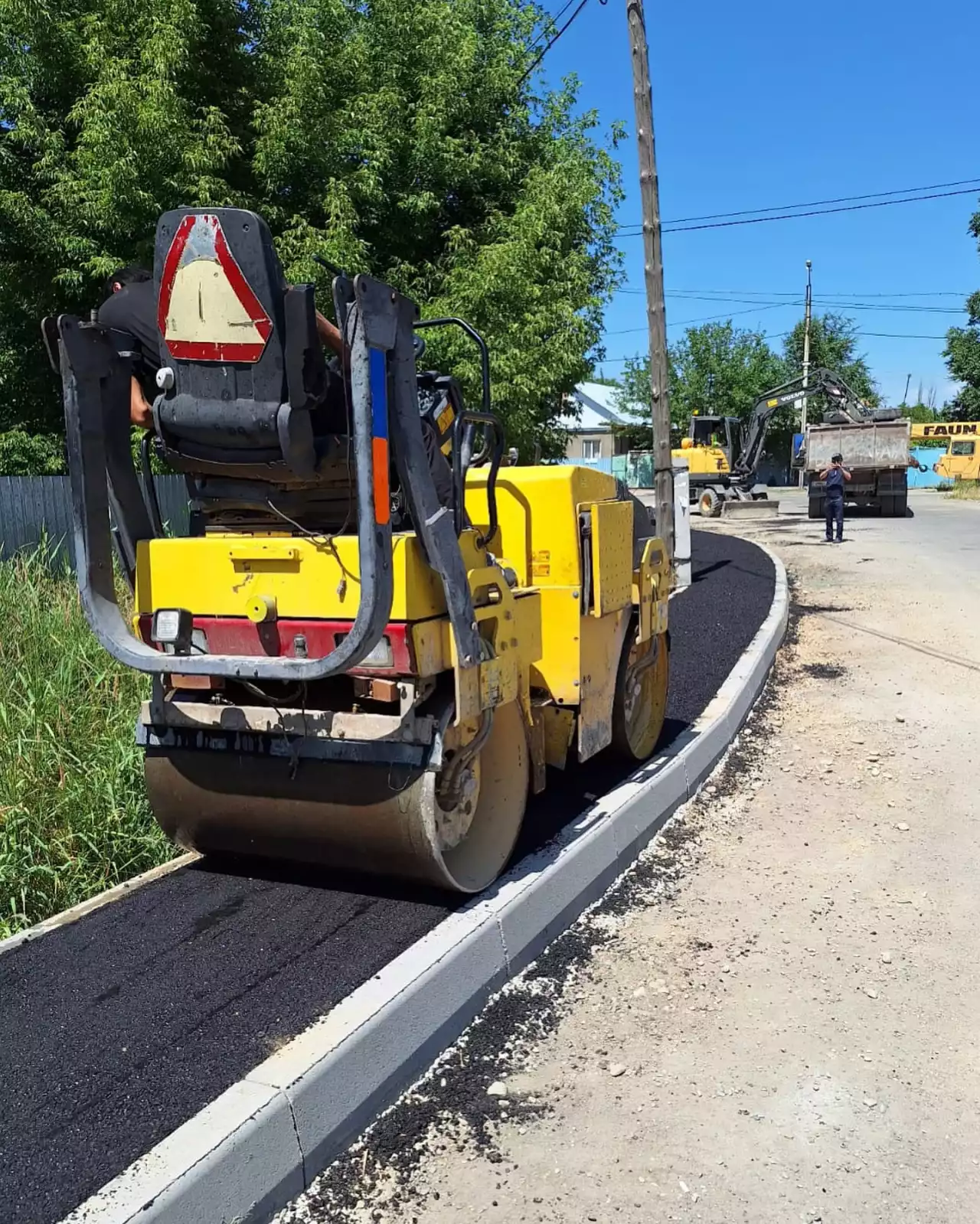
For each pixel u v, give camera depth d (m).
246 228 3.09
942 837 4.91
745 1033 3.30
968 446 42.97
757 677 7.78
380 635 3.16
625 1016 3.43
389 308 3.22
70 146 12.41
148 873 4.22
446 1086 3.06
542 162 16.28
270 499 3.58
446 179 14.31
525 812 4.71
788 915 4.15
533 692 4.65
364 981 3.24
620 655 5.29
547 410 16.56
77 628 6.16
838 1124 2.85
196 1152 2.39
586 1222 2.50
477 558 3.81
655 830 5.06
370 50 14.27
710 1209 2.53
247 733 3.73
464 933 3.46
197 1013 3.09
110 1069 2.81
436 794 3.54
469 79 14.80
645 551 5.46
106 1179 2.35
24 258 12.68
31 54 12.12
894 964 3.73
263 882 4.10
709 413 51.22
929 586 12.87
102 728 5.19
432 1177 2.67
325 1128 2.71
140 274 3.69
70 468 3.51
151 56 11.00
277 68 13.20
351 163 13.59
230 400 3.22
